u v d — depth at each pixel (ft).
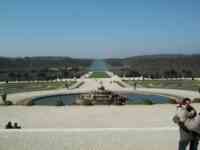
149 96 158.40
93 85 224.53
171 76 329.93
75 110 93.61
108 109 94.99
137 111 90.12
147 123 72.43
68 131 33.86
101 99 126.72
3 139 32.65
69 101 139.64
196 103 104.42
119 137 32.99
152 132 33.65
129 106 101.76
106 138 32.81
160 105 103.24
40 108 98.27
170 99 137.49
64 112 89.86
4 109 96.32
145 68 600.39
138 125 70.23
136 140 32.40
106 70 529.45
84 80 286.25
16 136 33.27
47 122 75.20
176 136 33.01
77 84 236.43
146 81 269.03
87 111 91.45
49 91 180.75
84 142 32.19
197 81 260.62
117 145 31.68
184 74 352.28
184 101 28.32
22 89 196.85
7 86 224.33
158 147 31.19
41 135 33.35
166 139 32.53
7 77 345.72
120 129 34.35
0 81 295.89
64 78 335.47
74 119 78.89
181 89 187.21
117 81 267.18
